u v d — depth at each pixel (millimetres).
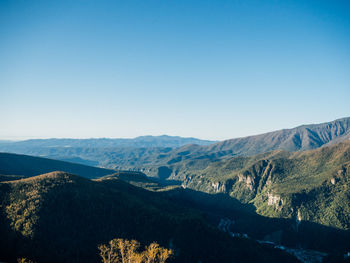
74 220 168375
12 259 133750
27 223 151125
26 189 178500
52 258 140750
